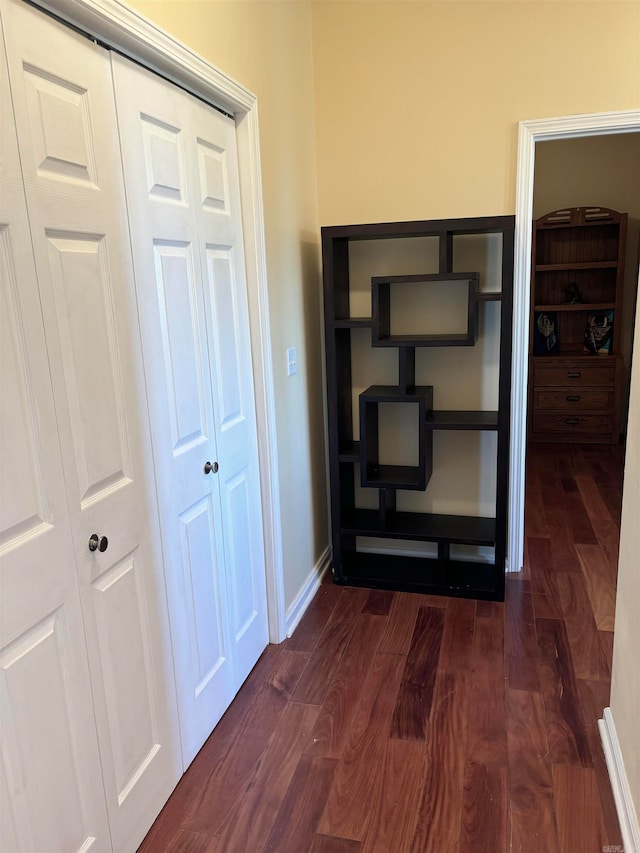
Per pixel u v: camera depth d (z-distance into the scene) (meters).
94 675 1.41
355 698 2.18
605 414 5.23
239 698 2.20
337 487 2.90
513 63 2.60
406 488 2.77
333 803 1.74
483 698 2.16
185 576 1.83
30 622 1.21
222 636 2.09
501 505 2.71
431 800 1.74
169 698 1.76
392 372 3.03
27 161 1.17
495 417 2.79
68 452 1.30
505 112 2.65
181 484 1.78
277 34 2.36
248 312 2.21
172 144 1.68
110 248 1.43
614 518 3.71
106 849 1.47
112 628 1.48
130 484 1.54
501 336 2.57
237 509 2.18
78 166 1.32
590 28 2.51
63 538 1.29
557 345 5.39
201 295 1.86
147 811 1.65
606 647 2.43
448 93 2.69
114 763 1.50
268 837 1.64
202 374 1.89
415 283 2.88
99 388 1.41
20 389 1.17
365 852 1.58
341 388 2.91
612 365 5.12
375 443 3.00
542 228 5.11
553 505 3.95
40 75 1.21
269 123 2.30
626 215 4.93
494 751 1.91
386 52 2.72
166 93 1.64
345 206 2.89
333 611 2.78
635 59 2.49
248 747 1.96
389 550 3.24
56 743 1.29
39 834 1.24
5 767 1.15
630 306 5.29
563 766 1.85
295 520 2.69
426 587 2.89
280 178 2.42
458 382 2.95
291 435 2.62
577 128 2.59
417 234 2.60
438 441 3.03
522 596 2.85
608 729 1.88
